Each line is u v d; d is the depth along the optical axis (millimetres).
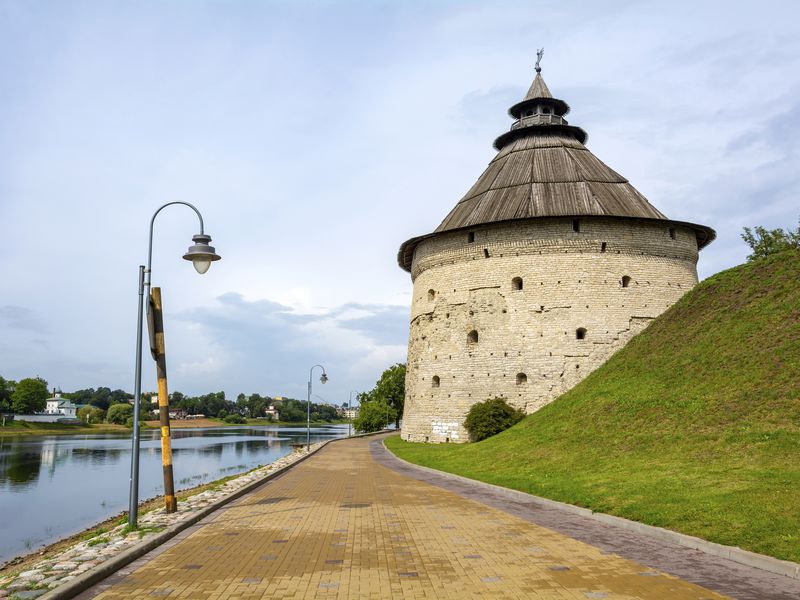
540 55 52281
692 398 21875
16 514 28016
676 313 31812
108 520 25500
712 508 12734
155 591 8836
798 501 12008
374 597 8453
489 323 41781
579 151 47531
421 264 47156
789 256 28188
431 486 21359
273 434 121375
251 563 10367
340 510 15984
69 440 95750
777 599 8281
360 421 88312
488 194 45312
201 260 15656
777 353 21469
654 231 41938
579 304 40281
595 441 22594
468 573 9656
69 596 8562
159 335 16062
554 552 11062
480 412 38594
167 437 15789
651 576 9438
